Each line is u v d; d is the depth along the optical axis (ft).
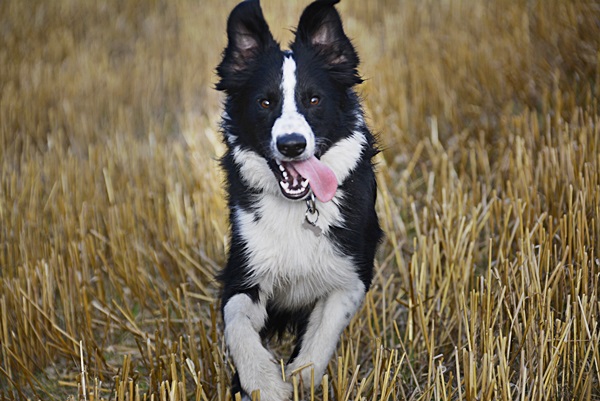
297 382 11.23
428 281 14.76
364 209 12.41
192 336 12.75
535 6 25.71
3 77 26.71
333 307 12.07
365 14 30.78
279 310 12.91
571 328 12.08
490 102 21.40
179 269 16.34
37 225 17.20
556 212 15.01
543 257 13.20
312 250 11.98
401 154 20.40
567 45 22.15
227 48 12.94
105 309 15.21
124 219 17.21
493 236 15.31
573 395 11.00
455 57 23.86
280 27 29.37
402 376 12.41
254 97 12.28
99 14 33.94
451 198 16.06
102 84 26.45
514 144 17.89
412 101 22.52
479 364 12.14
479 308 12.98
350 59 12.82
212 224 17.31
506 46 23.58
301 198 11.59
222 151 20.29
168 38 30.83
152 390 12.12
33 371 13.96
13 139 23.07
